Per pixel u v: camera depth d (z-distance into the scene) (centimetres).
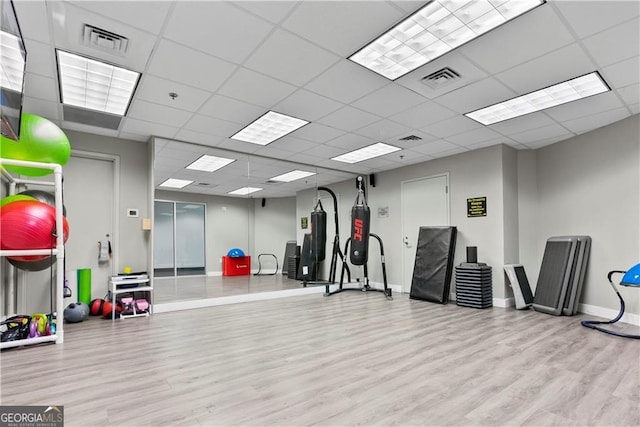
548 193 528
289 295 628
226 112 397
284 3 217
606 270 436
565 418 189
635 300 398
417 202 650
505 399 211
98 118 411
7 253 295
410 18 237
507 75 312
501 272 518
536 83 327
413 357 288
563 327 389
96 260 466
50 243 316
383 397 214
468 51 274
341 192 771
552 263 474
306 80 321
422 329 382
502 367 264
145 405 204
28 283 408
